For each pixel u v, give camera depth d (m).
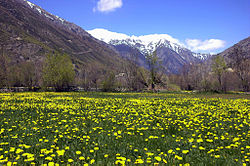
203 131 8.11
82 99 21.38
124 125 9.25
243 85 55.03
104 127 8.86
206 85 60.91
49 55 46.81
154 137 6.93
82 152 5.91
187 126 8.50
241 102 18.61
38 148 6.12
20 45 152.75
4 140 6.78
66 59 49.44
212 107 14.26
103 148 6.21
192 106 15.54
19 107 14.34
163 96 28.89
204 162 5.25
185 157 5.52
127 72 57.06
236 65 55.03
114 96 28.23
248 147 5.83
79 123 9.73
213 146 6.37
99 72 66.56
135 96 28.53
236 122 9.49
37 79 55.81
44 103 16.89
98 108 14.52
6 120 10.16
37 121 10.05
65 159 5.40
